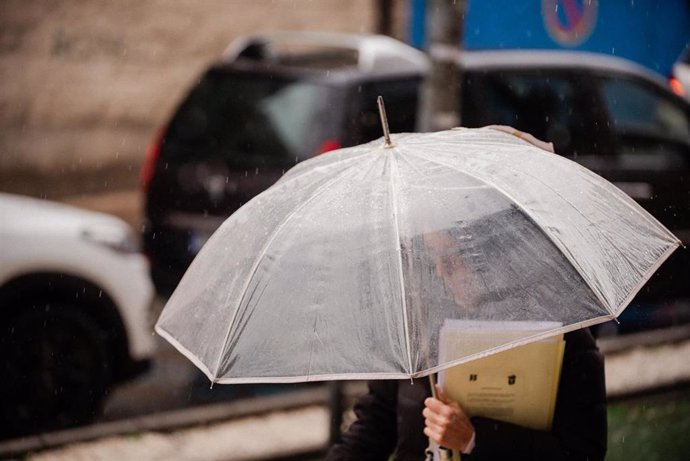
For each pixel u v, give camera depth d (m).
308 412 7.83
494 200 3.22
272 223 3.32
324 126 9.05
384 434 3.97
